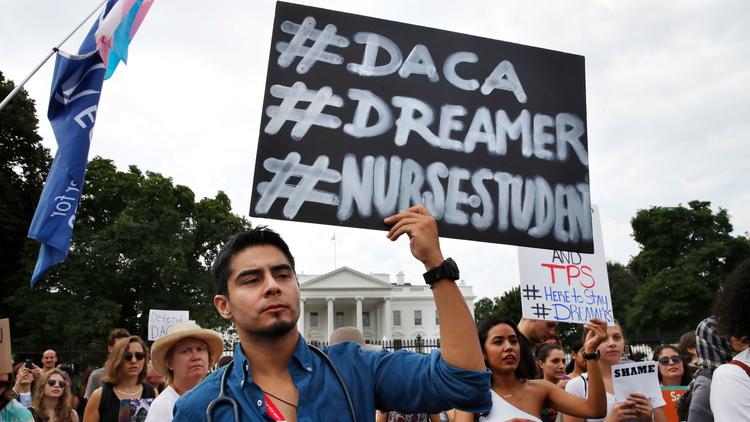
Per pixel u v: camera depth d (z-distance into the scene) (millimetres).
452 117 2711
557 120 2877
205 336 4254
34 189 31547
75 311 30000
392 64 2691
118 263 32344
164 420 3857
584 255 4625
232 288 1855
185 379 4160
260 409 1761
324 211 2426
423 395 1871
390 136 2592
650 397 3785
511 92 2836
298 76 2561
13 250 30906
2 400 4133
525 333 5441
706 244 42594
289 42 2594
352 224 2439
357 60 2652
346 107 2574
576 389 4113
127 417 4824
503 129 2781
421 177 2584
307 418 1764
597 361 3645
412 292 66375
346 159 2508
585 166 2865
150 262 31844
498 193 2688
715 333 3543
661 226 45000
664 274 42125
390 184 2533
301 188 2430
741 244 41781
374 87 2637
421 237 1940
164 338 4137
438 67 2754
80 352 20688
